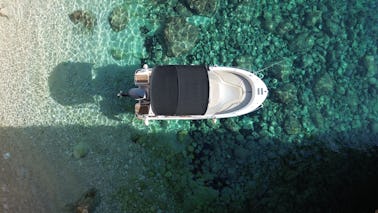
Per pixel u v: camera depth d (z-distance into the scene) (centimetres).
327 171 1023
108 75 998
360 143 1038
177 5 1003
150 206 983
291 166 1019
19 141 965
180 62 1010
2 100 967
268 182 1010
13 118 967
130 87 1000
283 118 1018
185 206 988
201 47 1009
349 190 1020
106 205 967
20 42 973
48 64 980
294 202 1003
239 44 1017
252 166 1012
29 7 974
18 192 952
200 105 862
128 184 984
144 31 1008
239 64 1004
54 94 982
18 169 958
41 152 969
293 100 1016
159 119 977
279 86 1017
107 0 998
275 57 1021
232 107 920
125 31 1003
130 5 1002
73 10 986
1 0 961
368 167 1030
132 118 998
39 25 979
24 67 974
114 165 986
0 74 968
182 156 1002
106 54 998
